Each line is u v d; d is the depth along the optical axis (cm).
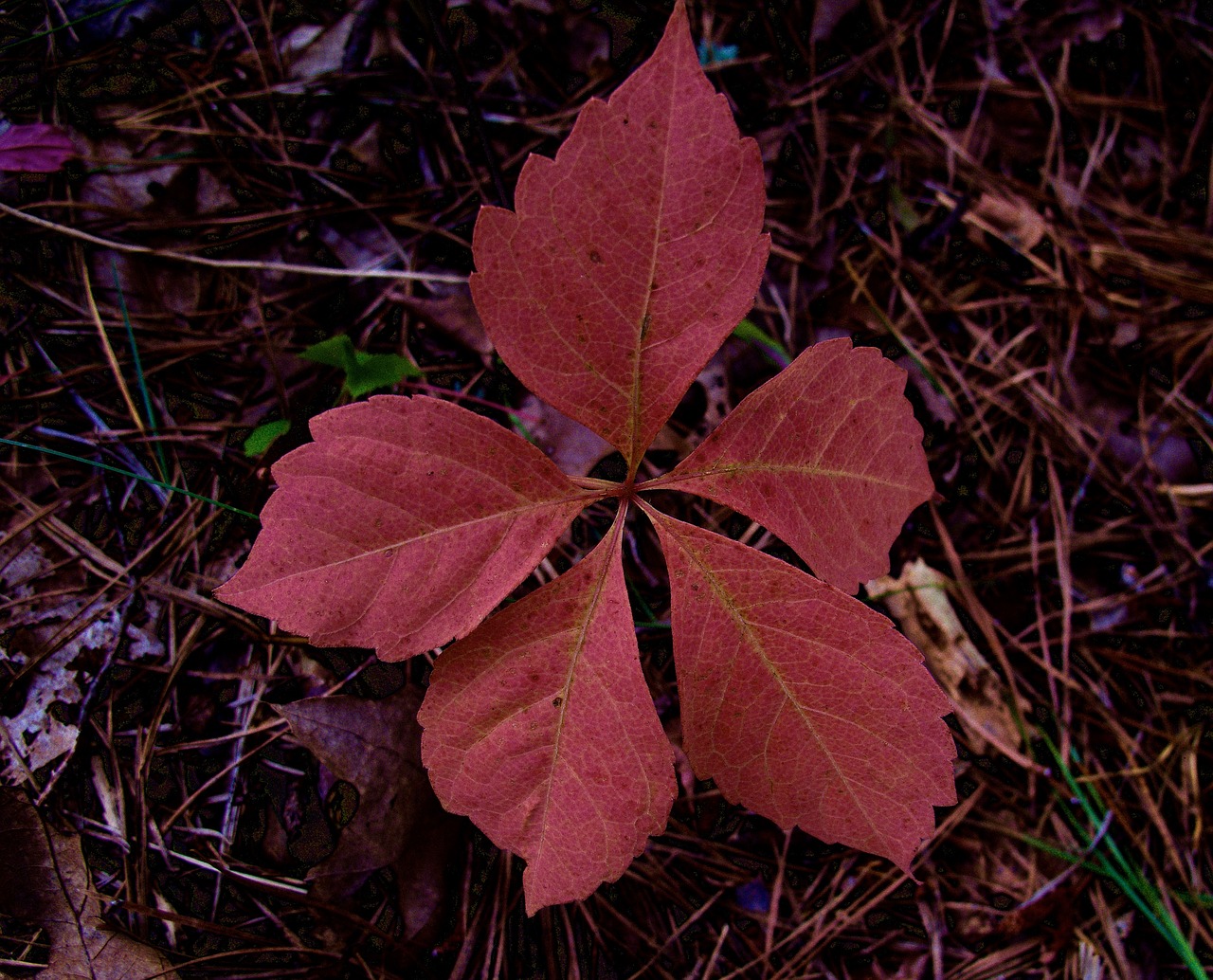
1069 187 36
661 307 20
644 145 20
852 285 34
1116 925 31
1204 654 33
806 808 21
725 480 22
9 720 28
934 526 33
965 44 36
